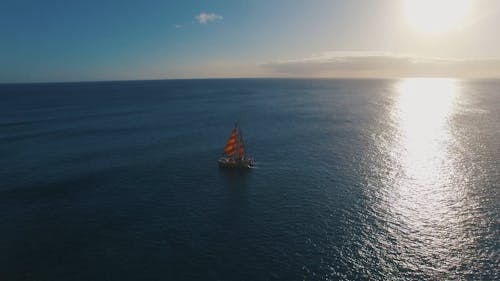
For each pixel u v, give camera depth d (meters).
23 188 80.31
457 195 73.81
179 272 49.34
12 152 111.81
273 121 172.00
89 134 141.75
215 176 88.50
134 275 48.78
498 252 53.06
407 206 69.06
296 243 56.19
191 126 160.38
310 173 89.75
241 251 54.22
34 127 158.75
